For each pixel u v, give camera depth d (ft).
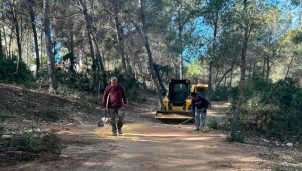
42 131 40.88
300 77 240.53
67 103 64.28
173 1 136.98
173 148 33.96
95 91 86.74
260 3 55.93
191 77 235.40
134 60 199.31
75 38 142.51
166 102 71.67
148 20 127.03
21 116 48.73
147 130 49.65
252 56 180.34
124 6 110.52
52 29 122.21
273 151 39.45
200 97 53.16
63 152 29.89
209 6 113.39
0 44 110.01
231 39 120.37
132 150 31.60
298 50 196.75
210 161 29.22
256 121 55.52
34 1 93.50
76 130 44.83
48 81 76.74
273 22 59.06
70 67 99.86
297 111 55.42
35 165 25.72
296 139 52.60
